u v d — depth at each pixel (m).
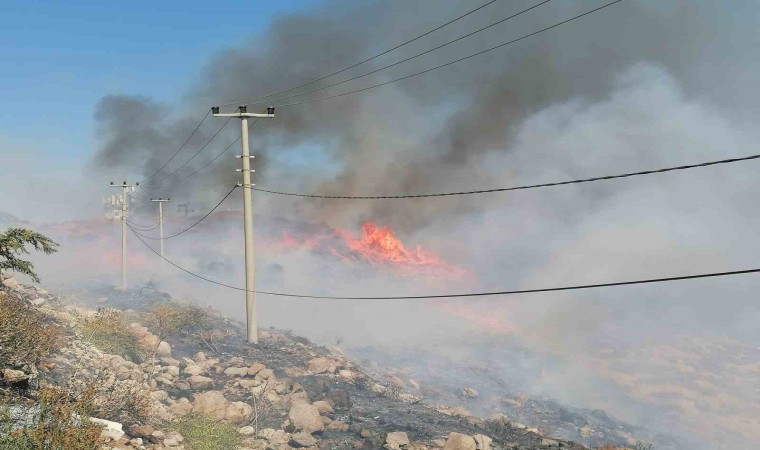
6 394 13.46
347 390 27.05
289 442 18.69
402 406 25.12
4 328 16.53
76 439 11.21
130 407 16.81
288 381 25.47
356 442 19.11
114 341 24.12
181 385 22.52
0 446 10.62
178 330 31.92
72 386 15.09
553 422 31.25
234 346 31.78
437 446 19.12
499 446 19.62
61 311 26.14
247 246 33.44
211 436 17.28
